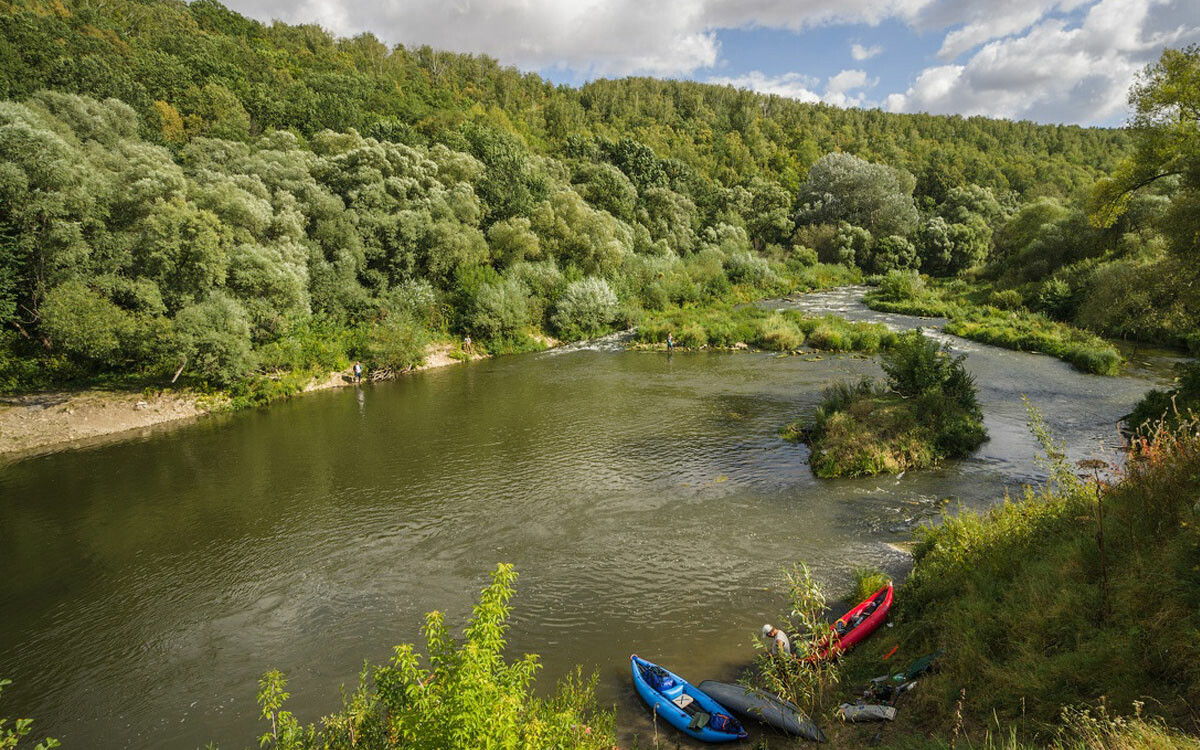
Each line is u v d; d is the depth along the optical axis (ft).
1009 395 86.69
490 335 139.95
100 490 64.75
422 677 20.10
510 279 151.43
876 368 110.22
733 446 71.51
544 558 47.39
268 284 103.50
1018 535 33.94
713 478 62.13
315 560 48.91
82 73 171.63
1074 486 35.91
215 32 318.45
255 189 123.13
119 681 35.58
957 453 65.00
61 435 81.41
